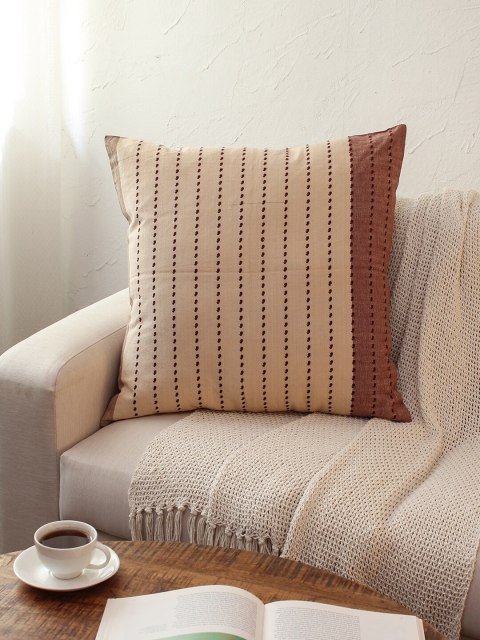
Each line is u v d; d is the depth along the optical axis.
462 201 1.53
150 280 1.45
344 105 1.96
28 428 1.35
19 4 2.01
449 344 1.46
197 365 1.42
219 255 1.42
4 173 2.09
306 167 1.44
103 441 1.37
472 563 1.04
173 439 1.33
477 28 1.79
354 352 1.40
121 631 0.82
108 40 2.13
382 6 1.86
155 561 0.96
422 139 1.92
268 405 1.43
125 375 1.46
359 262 1.41
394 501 1.17
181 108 2.12
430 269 1.50
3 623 0.84
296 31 1.95
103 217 2.28
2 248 2.13
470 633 1.06
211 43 2.03
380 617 0.86
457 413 1.43
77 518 1.33
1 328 2.17
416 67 1.87
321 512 1.14
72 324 1.53
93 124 2.21
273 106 2.02
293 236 1.41
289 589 0.91
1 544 1.44
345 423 1.42
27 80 2.06
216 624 0.82
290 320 1.40
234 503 1.19
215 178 1.46
